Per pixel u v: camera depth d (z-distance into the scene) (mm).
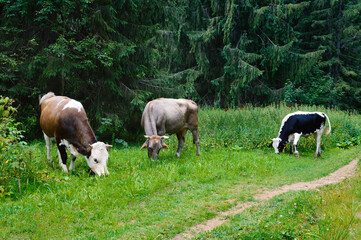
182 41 20750
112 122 10547
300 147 10805
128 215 4527
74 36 9766
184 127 8438
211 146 9773
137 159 7691
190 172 6879
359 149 10609
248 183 6453
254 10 18922
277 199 5129
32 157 6344
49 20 8836
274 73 20938
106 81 9617
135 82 10758
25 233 3842
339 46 22812
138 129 11312
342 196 4898
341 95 22578
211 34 19562
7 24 8594
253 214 4508
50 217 4266
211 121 12156
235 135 10695
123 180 5805
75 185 5539
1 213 4281
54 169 6371
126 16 10273
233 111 14586
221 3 19953
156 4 10672
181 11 18750
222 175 6840
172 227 4137
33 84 9859
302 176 7027
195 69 21781
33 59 8844
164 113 7746
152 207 4871
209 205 4992
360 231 3686
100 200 4914
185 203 5086
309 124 9461
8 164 5324
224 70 19734
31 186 5207
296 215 4227
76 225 4109
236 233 3814
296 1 23359
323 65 22328
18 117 9805
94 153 5922
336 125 12984
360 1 23812
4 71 8969
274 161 8492
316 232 3607
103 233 3928
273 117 12922
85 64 9023
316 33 24406
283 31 19891
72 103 6488
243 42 19438
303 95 20812
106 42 9422
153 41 14148
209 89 21734
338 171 7434
